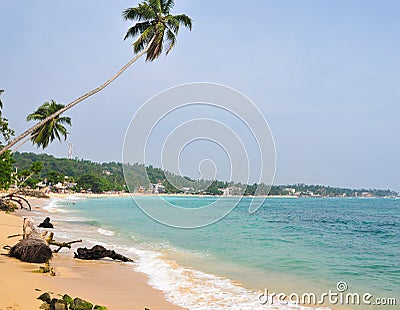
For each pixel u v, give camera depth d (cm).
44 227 2705
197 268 1451
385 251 2039
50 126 3494
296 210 6481
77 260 1471
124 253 1753
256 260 1672
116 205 7244
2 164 5522
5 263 1246
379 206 8969
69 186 12544
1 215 3075
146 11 1983
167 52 2067
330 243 2362
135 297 995
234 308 945
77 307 788
